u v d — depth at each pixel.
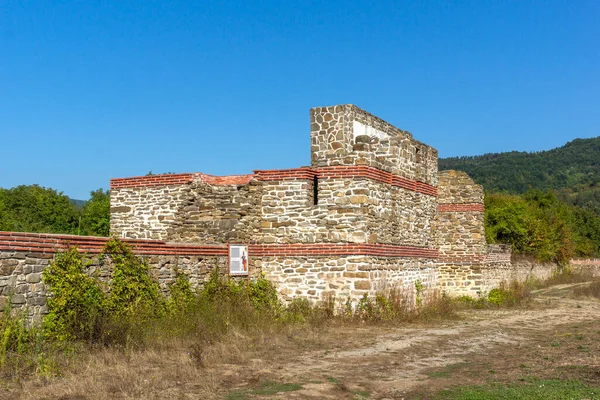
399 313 21.36
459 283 31.47
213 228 20.75
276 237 20.98
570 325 21.80
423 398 10.32
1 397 9.56
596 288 39.78
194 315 16.20
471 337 18.12
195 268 18.17
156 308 15.95
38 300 12.89
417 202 24.48
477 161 187.62
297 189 20.88
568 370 12.85
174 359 12.83
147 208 22.61
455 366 13.48
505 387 11.10
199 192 21.56
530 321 23.17
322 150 20.72
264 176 21.25
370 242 20.30
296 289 20.64
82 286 13.73
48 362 11.36
